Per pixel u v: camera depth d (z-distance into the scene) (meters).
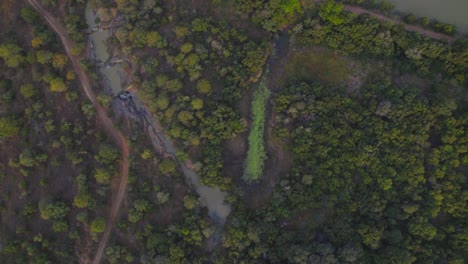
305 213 91.75
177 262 91.19
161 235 92.56
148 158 97.38
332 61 97.38
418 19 98.19
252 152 96.31
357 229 88.19
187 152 96.94
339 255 86.69
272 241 90.62
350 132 91.25
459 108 92.12
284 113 95.06
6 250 94.56
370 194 89.44
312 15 98.06
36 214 96.94
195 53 97.44
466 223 86.94
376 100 91.88
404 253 85.50
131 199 95.69
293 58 98.50
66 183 97.19
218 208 96.81
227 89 95.81
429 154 89.06
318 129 91.94
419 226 86.31
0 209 97.50
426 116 89.69
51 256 95.62
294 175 92.12
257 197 94.38
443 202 88.19
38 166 97.38
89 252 95.81
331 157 90.81
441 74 95.38
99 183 96.56
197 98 95.12
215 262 91.81
